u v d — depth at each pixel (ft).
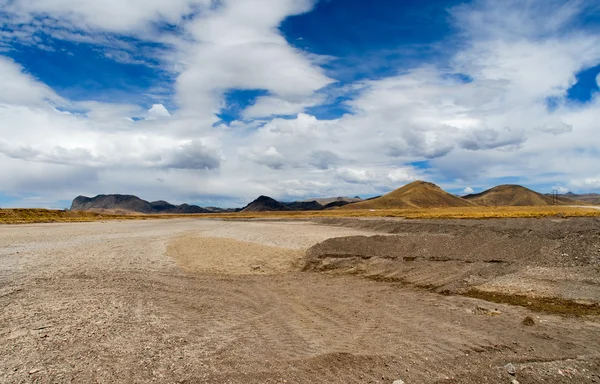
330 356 30.22
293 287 58.13
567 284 55.93
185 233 151.33
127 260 77.71
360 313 43.78
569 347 33.50
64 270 65.36
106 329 35.09
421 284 60.64
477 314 43.68
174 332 35.12
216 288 55.77
